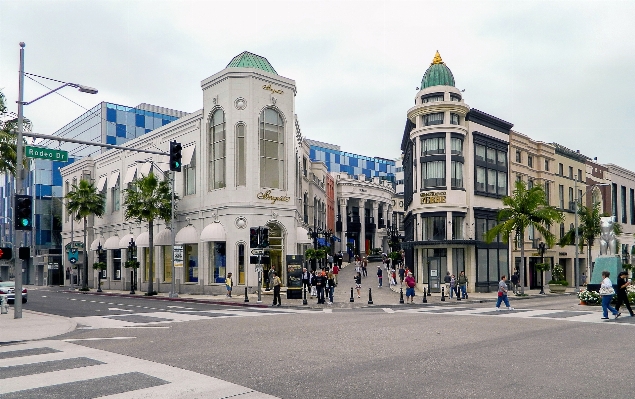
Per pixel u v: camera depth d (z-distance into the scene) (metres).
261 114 39.34
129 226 51.03
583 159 60.28
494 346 13.11
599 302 26.95
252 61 41.28
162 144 46.38
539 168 52.00
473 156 43.31
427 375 9.79
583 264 59.75
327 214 73.19
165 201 42.19
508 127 47.66
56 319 20.94
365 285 46.22
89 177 60.44
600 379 9.45
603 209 63.84
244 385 9.04
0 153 28.92
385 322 18.95
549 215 38.69
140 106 76.81
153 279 46.34
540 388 8.80
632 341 13.97
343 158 114.44
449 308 27.47
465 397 8.25
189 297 36.56
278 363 10.95
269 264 39.25
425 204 42.41
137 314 23.73
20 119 21.69
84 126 77.44
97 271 58.31
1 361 11.46
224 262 39.19
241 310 26.08
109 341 14.45
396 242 68.62
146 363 10.99
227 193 38.44
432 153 42.59
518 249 48.00
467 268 41.88
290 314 23.12
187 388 8.81
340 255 63.34
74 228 65.50
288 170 40.59
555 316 21.23
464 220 42.34
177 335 15.68
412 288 31.28
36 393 8.55
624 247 67.75
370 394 8.45
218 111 40.12
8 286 33.78
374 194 85.56
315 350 12.57
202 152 41.09
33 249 73.44
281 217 39.78
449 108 42.06
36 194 73.75
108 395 8.38
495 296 38.28
